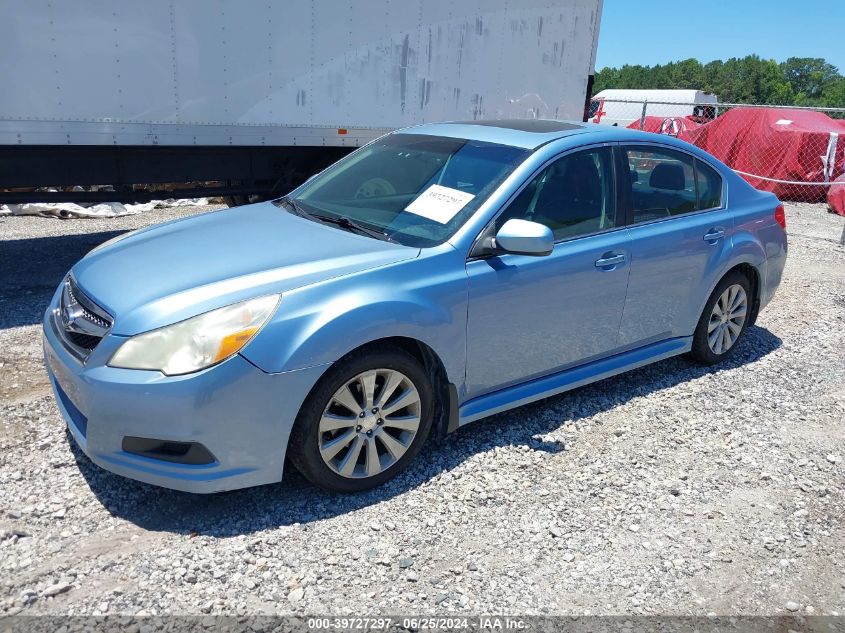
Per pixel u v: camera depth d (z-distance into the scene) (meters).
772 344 5.81
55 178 6.61
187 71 6.63
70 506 3.14
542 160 3.89
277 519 3.12
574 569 2.94
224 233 3.76
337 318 3.04
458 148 4.16
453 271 3.45
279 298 3.01
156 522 3.06
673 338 4.78
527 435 4.00
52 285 6.51
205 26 6.61
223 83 6.85
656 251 4.33
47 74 5.97
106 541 2.92
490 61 8.61
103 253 3.69
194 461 2.92
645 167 4.43
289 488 3.36
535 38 8.94
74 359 3.06
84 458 3.52
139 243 3.74
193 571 2.77
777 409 4.56
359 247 3.47
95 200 6.90
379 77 7.78
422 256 3.41
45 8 5.83
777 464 3.88
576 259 3.91
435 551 2.98
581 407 4.40
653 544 3.14
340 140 7.71
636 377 4.93
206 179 7.45
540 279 3.75
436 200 3.81
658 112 33.03
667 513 3.37
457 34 8.23
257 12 6.86
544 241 3.43
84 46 6.08
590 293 4.03
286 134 7.34
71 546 2.88
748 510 3.44
